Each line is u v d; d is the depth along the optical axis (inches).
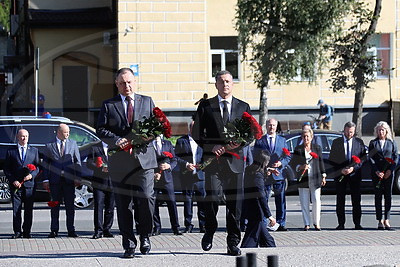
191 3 1217.4
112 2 1321.4
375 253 424.2
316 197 563.2
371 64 970.7
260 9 816.3
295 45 810.8
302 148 559.5
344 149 570.6
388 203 569.0
